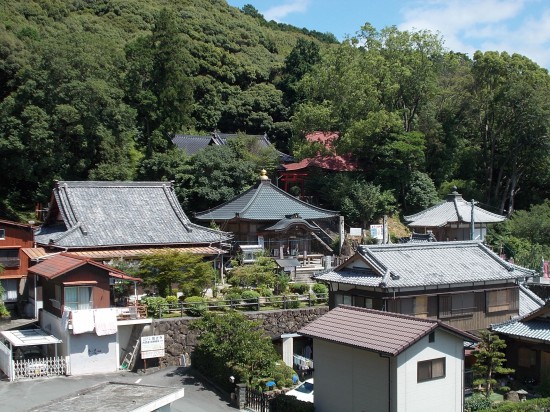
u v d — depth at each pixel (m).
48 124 43.22
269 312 29.92
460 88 58.22
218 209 43.53
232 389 23.14
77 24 74.12
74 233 32.25
